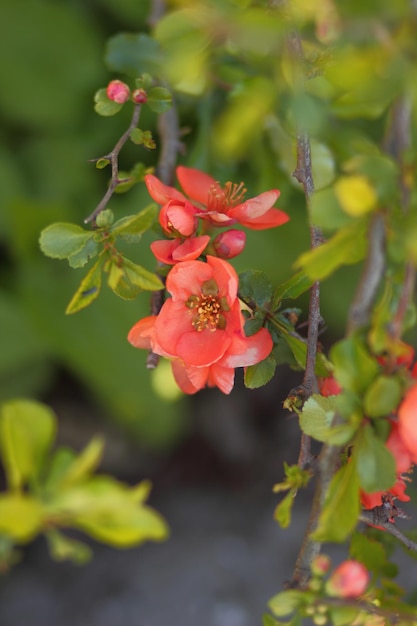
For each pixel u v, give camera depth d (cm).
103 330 139
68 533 154
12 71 143
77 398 166
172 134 98
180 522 158
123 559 151
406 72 75
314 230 82
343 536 77
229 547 153
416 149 76
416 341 116
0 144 145
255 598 144
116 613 141
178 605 143
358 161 75
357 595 80
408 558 141
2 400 148
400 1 76
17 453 94
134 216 83
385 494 83
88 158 144
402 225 75
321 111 82
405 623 81
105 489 95
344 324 142
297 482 80
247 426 174
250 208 84
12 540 95
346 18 78
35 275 142
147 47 96
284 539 154
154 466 167
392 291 77
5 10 144
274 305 84
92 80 145
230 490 166
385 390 76
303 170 85
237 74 97
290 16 81
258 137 100
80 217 141
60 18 145
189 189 89
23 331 141
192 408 174
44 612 141
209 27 82
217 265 82
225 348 82
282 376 178
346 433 77
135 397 138
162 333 83
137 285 83
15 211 133
